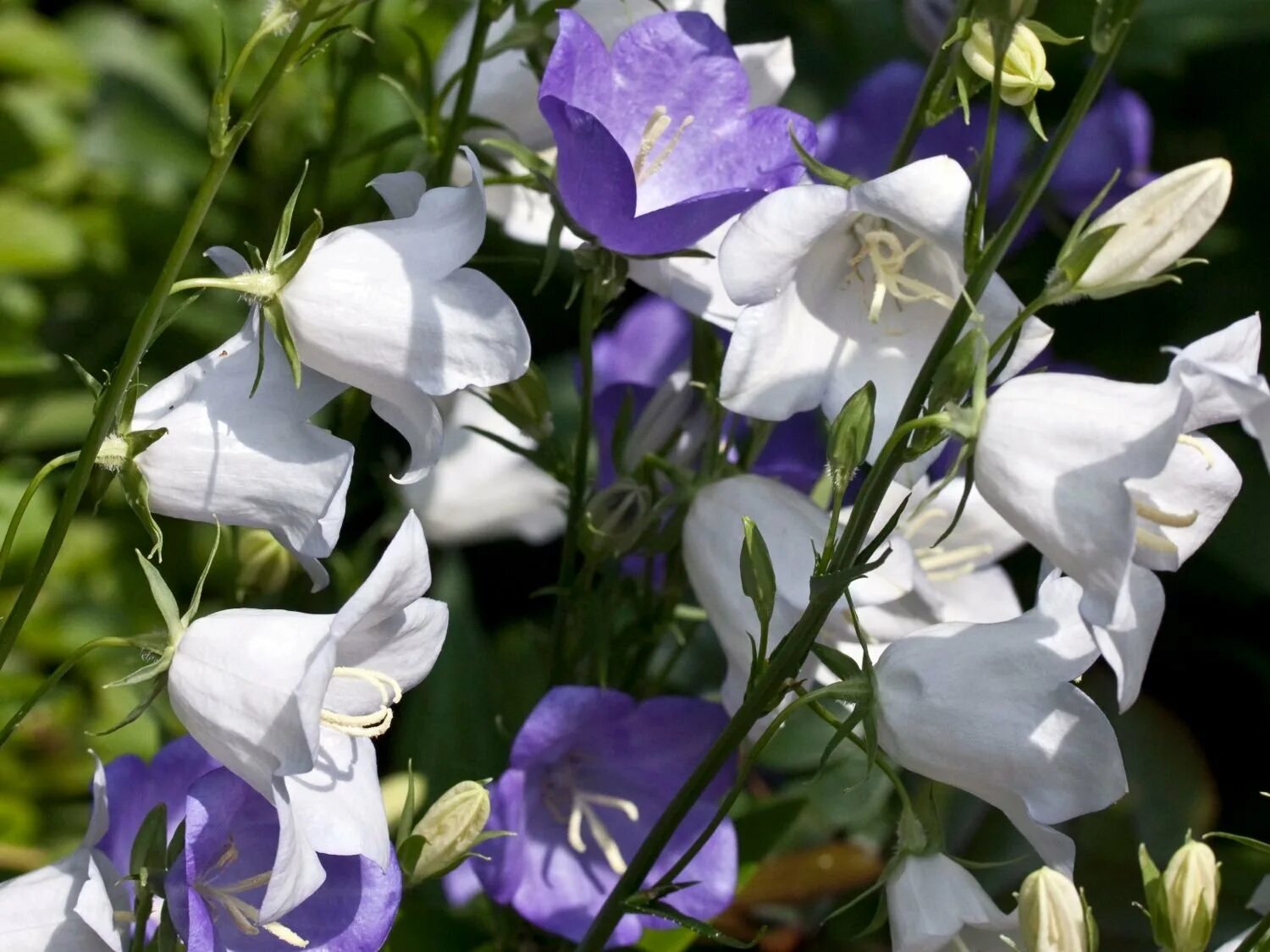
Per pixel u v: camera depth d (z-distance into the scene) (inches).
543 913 35.0
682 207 33.3
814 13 46.7
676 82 34.7
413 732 37.3
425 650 32.9
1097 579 31.7
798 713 38.3
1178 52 44.4
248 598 35.4
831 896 38.7
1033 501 31.9
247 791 32.0
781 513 34.2
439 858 33.1
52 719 39.0
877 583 33.8
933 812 33.2
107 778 32.6
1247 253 45.4
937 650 32.8
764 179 34.2
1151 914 32.4
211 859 32.0
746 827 36.8
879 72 37.8
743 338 33.1
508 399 34.9
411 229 32.8
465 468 38.8
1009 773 32.6
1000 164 38.2
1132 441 31.7
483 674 37.7
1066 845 32.5
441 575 38.8
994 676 32.7
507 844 34.4
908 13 37.7
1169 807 39.3
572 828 35.4
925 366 32.4
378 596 31.7
